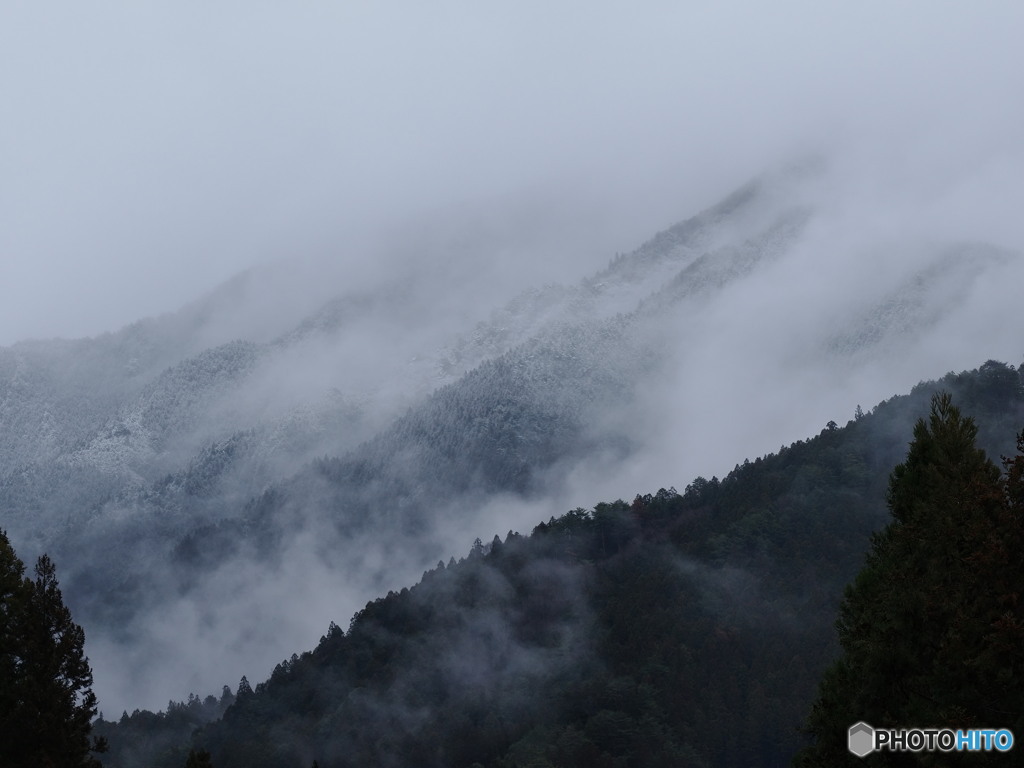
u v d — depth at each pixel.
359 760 127.62
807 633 132.38
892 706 31.28
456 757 124.88
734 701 122.31
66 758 40.78
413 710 141.00
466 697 139.00
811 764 33.84
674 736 118.38
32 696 40.25
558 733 121.75
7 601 41.84
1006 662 28.55
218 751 140.12
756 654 131.38
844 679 34.31
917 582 32.38
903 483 36.19
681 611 143.88
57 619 42.78
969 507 31.52
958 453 34.72
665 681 128.62
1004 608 29.50
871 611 34.16
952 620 30.06
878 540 37.38
